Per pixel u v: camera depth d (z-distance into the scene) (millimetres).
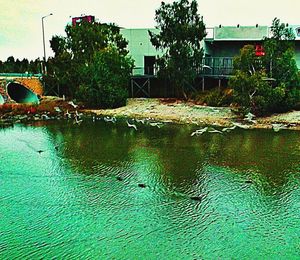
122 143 28453
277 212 16250
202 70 46531
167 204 17141
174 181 20016
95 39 49938
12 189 19156
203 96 44562
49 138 30688
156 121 37375
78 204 17234
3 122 38000
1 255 13156
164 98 48562
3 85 49344
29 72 62344
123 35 51250
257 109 36000
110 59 46156
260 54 40719
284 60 36781
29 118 40500
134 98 49656
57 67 51625
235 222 15391
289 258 12945
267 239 14102
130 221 15547
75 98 48625
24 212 16438
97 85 45094
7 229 14922
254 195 18062
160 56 50375
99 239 14188
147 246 13688
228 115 38062
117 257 13039
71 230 14852
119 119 39312
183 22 44000
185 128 33875
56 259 12930
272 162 23047
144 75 48969
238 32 47312
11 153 26000
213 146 27016
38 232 14695
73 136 31344
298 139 28750
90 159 24250
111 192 18625
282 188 18906
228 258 12945
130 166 22641
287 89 37188
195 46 44562
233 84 36250
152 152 25672
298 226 15039
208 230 14773
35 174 21469
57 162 23719
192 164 22859
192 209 16609
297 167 22031
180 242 13945
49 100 48750
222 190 18719
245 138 29312
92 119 39688
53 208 16828
